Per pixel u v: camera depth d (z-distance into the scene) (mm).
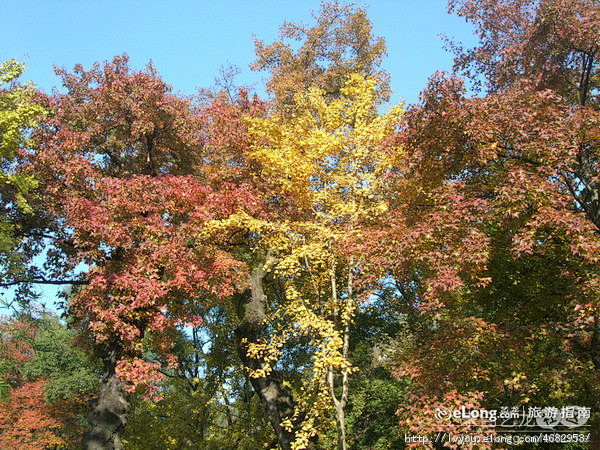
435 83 8375
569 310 8547
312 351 16156
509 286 9648
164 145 14570
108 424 11305
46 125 12891
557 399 9125
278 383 12398
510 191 7145
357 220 9953
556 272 8672
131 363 11125
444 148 8453
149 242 11781
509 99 8055
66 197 12258
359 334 17109
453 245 7422
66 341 24109
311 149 10977
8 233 11164
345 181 10359
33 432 21641
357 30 18453
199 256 12484
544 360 8258
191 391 19516
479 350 7797
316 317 9133
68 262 12766
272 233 11531
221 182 14156
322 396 9211
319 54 18719
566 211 6906
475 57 11430
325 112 11750
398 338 14734
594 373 8039
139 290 10992
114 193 12070
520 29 11109
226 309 16422
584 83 9125
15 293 12398
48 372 23375
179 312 12656
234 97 18031
